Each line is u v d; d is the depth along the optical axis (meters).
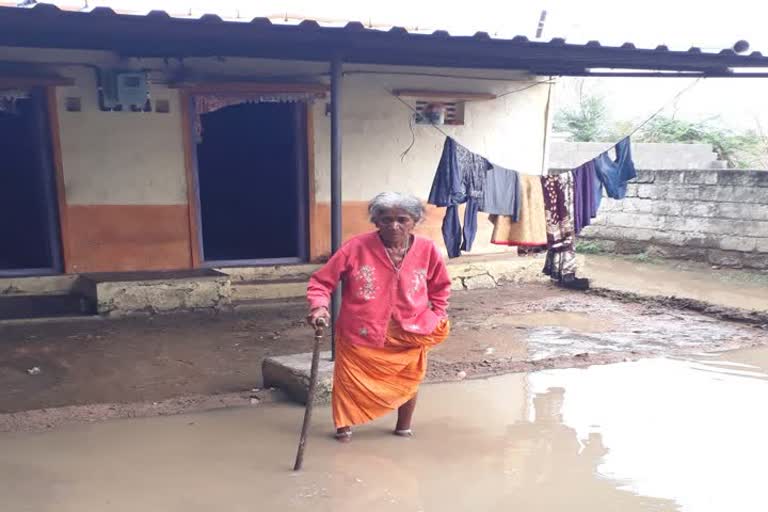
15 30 4.88
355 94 9.05
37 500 3.62
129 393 5.21
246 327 7.19
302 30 5.02
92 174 8.05
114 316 7.43
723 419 4.80
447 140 7.20
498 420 4.76
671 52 6.38
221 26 4.86
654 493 3.79
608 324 7.48
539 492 3.78
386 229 3.96
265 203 12.34
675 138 17.47
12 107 7.61
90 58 7.84
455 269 9.16
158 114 8.19
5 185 11.01
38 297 7.91
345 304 4.20
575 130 19.14
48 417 4.59
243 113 11.95
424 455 4.21
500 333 7.05
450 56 6.31
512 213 7.72
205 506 3.58
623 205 12.32
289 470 3.99
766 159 16.38
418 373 4.29
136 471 3.95
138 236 8.33
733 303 8.57
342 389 4.25
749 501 3.70
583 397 5.20
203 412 4.82
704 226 11.17
